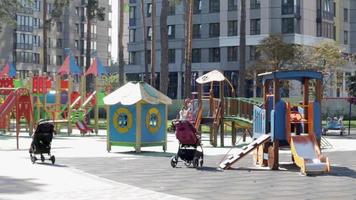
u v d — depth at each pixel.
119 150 23.48
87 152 22.45
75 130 40.84
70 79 36.69
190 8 48.66
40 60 109.56
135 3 92.00
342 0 87.56
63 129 42.19
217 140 28.30
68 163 18.06
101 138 32.03
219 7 81.75
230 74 80.25
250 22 77.69
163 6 48.66
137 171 16.12
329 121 38.19
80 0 115.88
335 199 11.55
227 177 14.94
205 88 67.25
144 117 22.45
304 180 14.42
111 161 18.92
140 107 22.25
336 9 86.25
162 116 23.11
